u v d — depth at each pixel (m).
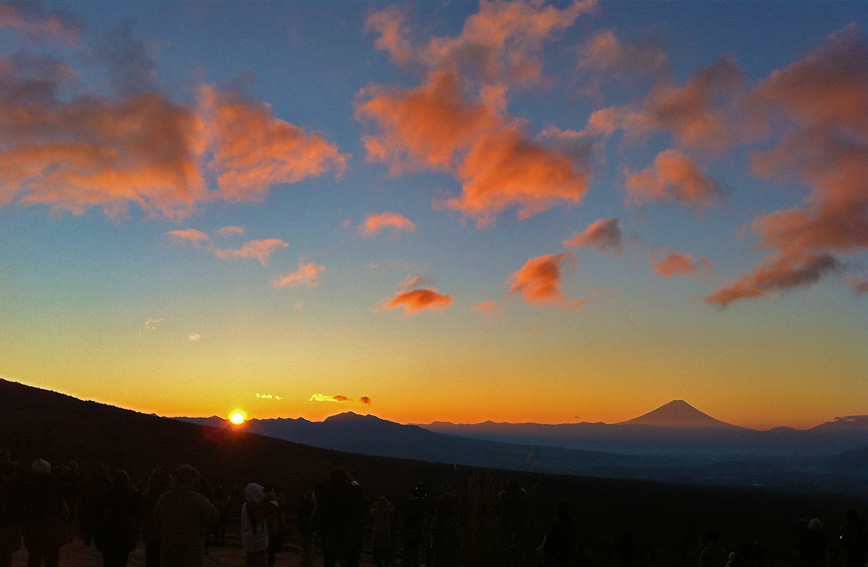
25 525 10.05
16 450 46.69
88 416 60.88
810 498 124.25
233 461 57.47
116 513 9.72
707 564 14.73
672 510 61.78
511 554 12.10
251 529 9.52
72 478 10.62
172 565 7.82
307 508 13.16
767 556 14.46
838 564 15.78
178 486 8.06
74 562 13.87
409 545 14.34
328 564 11.42
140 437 57.75
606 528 44.03
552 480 81.25
